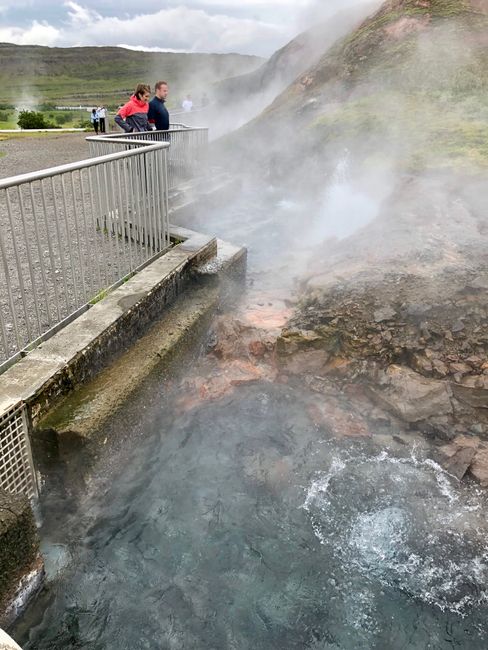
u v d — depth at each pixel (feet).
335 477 15.01
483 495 14.39
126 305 16.81
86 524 13.19
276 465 15.42
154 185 20.84
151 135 30.37
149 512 13.78
